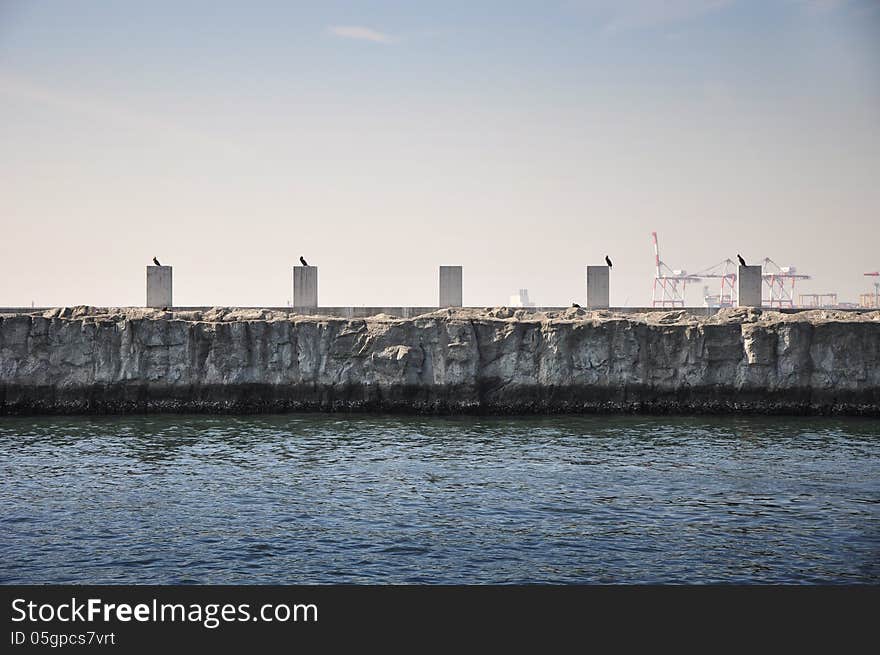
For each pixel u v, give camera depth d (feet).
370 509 102.73
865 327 190.60
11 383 191.21
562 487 114.21
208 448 144.97
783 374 190.90
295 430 166.71
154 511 101.60
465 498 108.06
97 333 193.47
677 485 115.55
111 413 191.93
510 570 82.17
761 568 82.79
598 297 212.02
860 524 96.73
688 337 192.75
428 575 80.79
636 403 192.85
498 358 193.77
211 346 193.06
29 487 113.91
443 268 211.41
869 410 189.88
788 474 122.93
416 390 192.44
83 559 84.79
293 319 198.90
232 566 82.99
